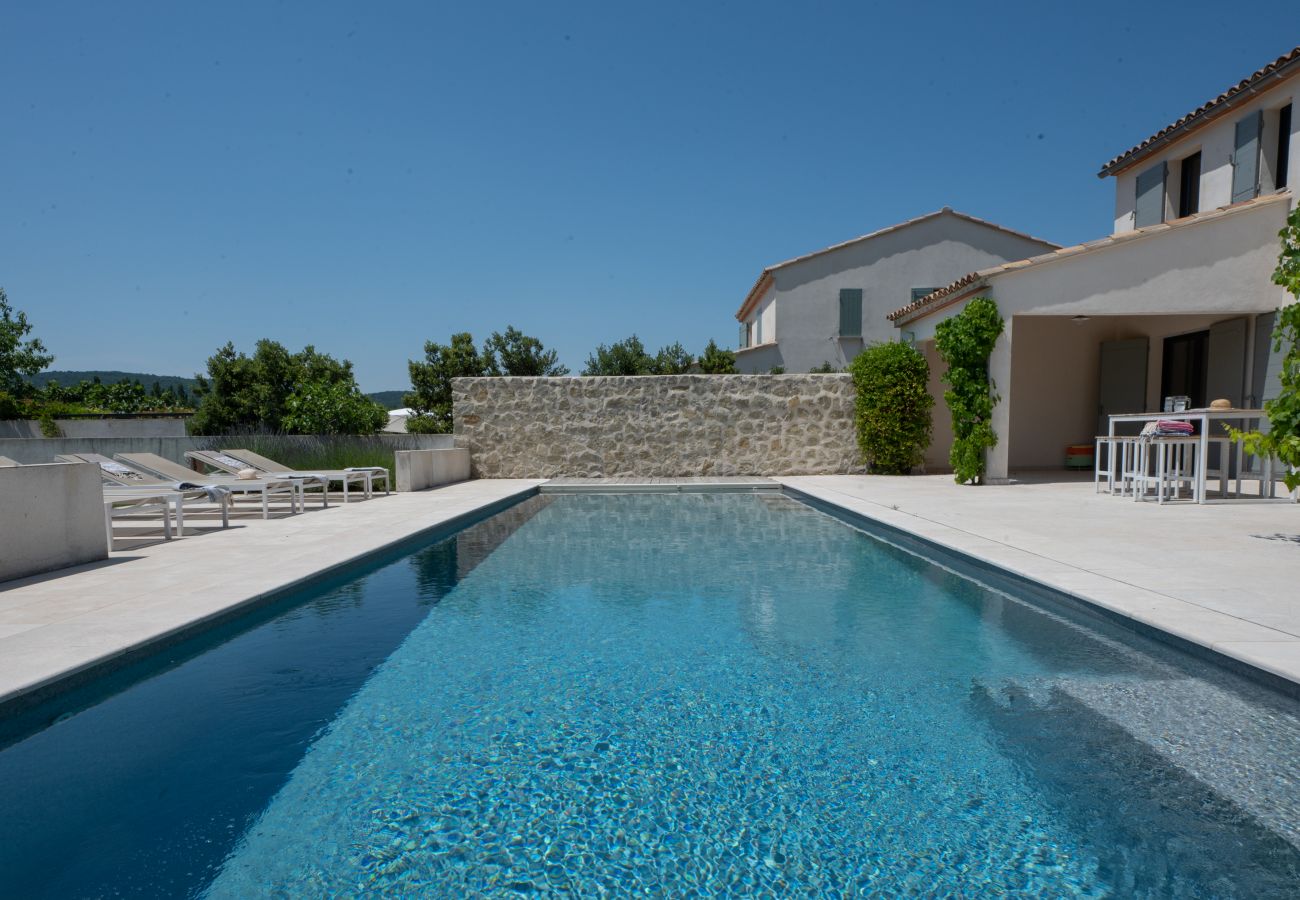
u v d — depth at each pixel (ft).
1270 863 5.89
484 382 41.60
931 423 39.75
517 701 9.54
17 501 14.46
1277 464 31.17
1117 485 32.12
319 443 40.01
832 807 6.92
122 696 9.68
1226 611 10.95
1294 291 17.16
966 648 11.37
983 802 6.95
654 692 9.80
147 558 16.71
